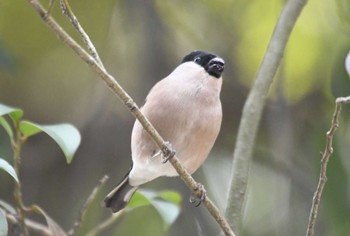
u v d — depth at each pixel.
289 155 10.96
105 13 11.52
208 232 11.02
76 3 11.45
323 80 11.41
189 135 7.98
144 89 11.38
